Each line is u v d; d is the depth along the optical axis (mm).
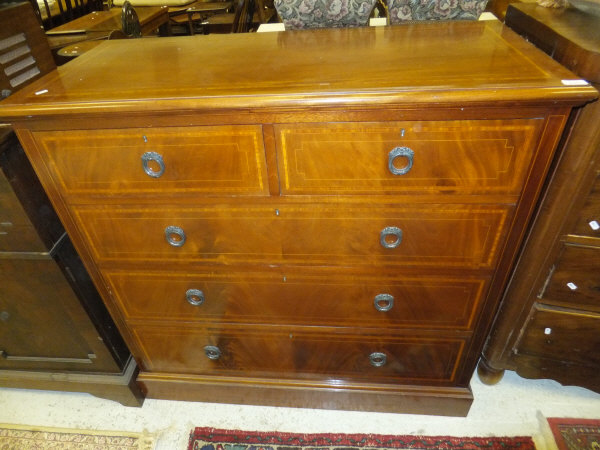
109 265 1108
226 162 878
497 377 1401
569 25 1016
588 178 933
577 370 1280
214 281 1118
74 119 839
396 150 824
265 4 3324
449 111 770
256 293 1132
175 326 1247
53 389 1443
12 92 1017
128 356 1416
